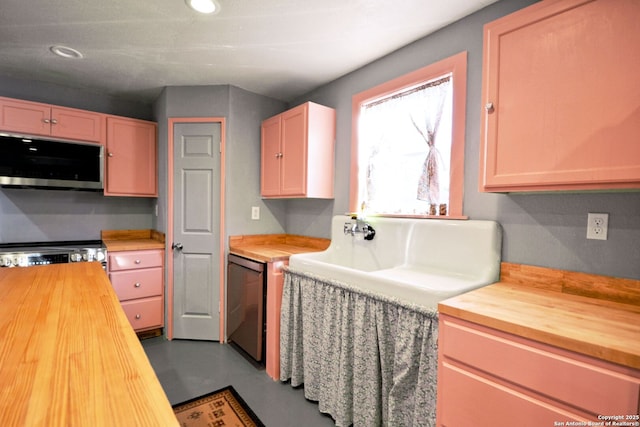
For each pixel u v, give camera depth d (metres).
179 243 2.88
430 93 1.95
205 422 1.78
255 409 1.90
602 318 1.03
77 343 0.79
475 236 1.62
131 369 0.67
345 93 2.54
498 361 1.00
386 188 2.24
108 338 0.83
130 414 0.52
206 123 2.84
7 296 1.19
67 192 2.98
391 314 1.47
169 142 2.84
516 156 1.28
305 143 2.46
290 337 2.14
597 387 0.82
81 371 0.66
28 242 2.81
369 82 2.34
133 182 2.99
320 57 2.26
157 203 3.13
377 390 1.53
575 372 0.86
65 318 0.97
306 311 2.00
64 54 2.24
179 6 1.68
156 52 2.20
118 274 2.70
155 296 2.89
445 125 1.89
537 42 1.22
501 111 1.33
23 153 2.46
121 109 3.20
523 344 0.96
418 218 1.96
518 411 0.96
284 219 3.20
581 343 0.84
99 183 2.78
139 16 1.77
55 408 0.53
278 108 3.14
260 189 3.02
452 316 1.13
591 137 1.09
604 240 1.29
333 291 1.79
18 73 2.58
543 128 1.21
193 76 2.63
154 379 0.63
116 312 1.03
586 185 1.12
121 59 2.32
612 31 1.05
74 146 2.66
